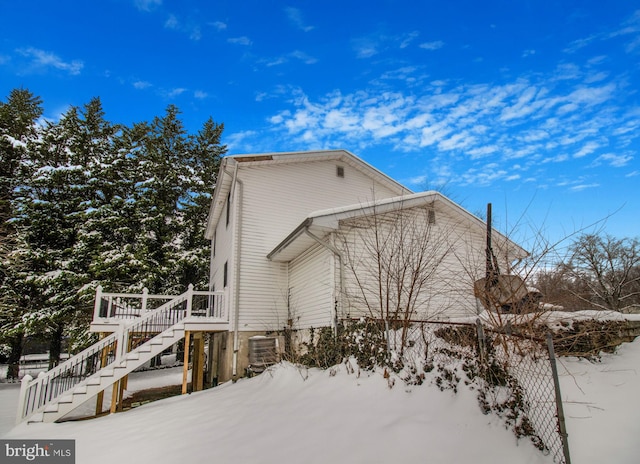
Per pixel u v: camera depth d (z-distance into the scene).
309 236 9.04
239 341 11.29
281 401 6.50
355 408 5.32
